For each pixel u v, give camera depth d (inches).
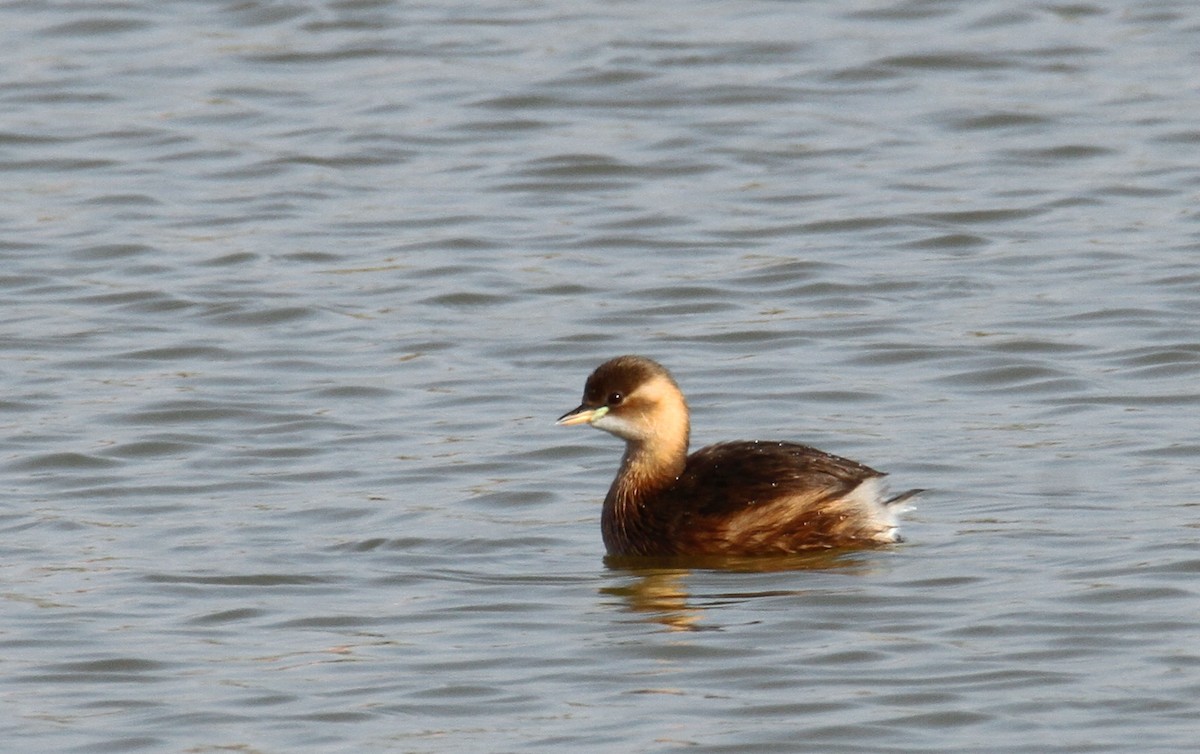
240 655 496.4
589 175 1006.4
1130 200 957.8
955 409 706.8
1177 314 800.9
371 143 1046.4
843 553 568.4
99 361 771.4
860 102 1099.3
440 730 449.1
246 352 783.1
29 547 583.5
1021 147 1031.6
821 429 686.5
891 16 1222.9
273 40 1193.4
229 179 1004.6
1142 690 461.4
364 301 842.2
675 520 572.1
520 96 1104.2
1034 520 586.2
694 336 795.4
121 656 495.5
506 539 591.5
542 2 1258.6
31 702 467.8
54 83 1127.0
